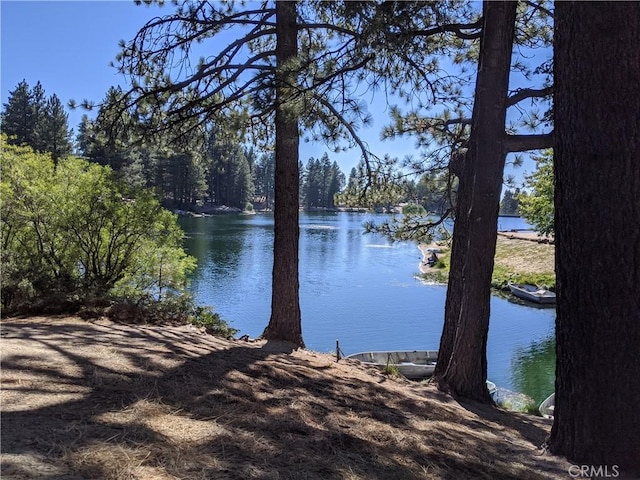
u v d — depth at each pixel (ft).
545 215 71.97
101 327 18.07
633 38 9.94
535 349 43.55
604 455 10.37
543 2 24.50
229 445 8.39
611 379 10.32
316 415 11.45
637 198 10.04
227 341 20.54
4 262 22.54
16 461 6.38
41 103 174.91
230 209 282.36
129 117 23.61
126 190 27.73
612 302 10.23
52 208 25.99
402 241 28.37
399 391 17.57
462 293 21.63
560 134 10.93
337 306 57.88
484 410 18.30
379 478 8.27
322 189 367.86
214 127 26.55
